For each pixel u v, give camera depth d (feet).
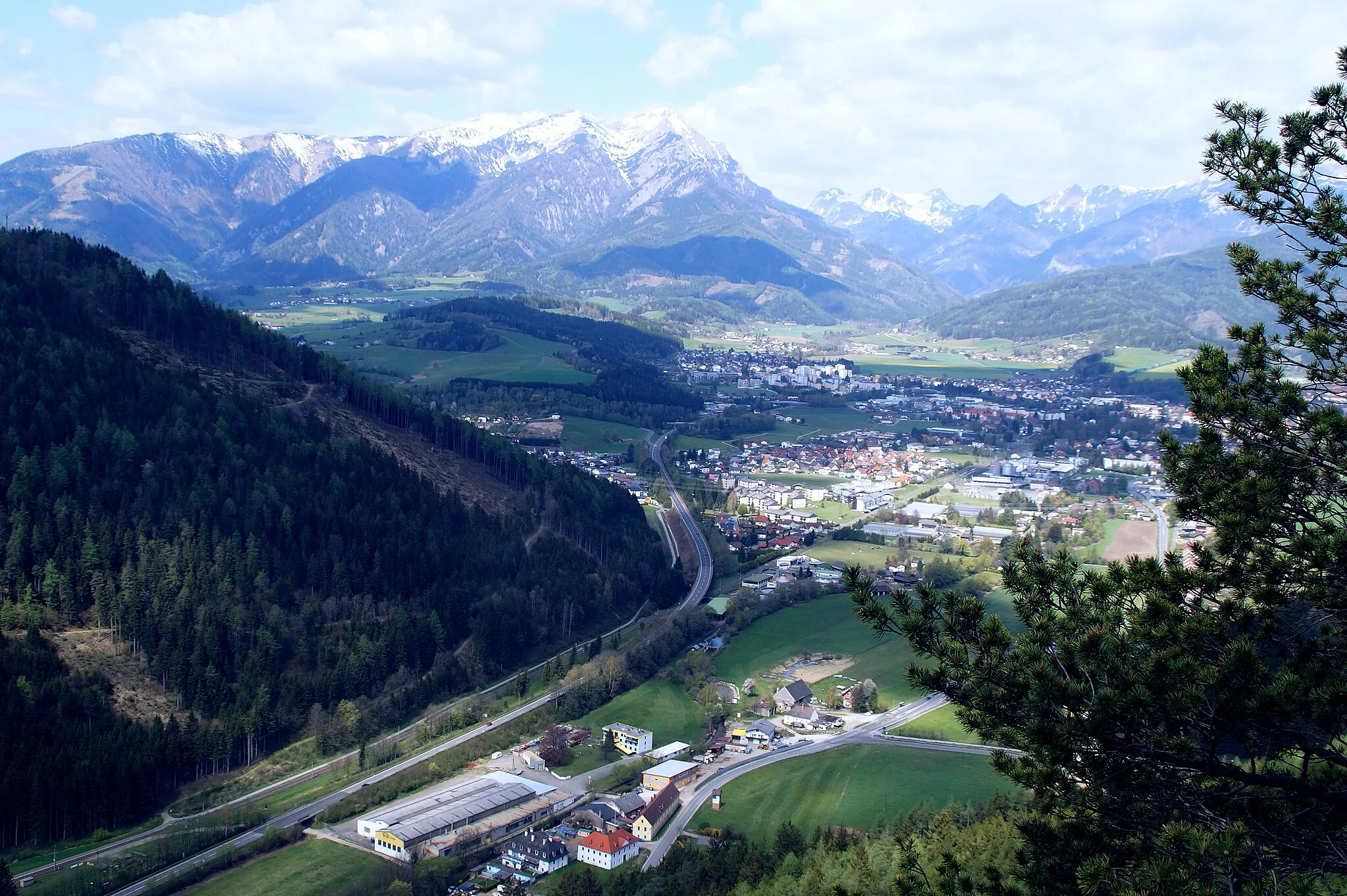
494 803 517.96
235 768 576.20
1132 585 147.84
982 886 156.15
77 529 634.02
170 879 453.58
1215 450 156.66
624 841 472.44
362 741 607.78
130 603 615.16
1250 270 167.22
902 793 531.91
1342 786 133.18
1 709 526.98
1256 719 129.39
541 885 448.65
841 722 642.22
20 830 490.49
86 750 527.40
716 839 490.90
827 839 445.37
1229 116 167.43
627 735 602.03
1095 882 129.80
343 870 460.96
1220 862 121.60
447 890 446.60
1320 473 151.12
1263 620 142.82
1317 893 125.49
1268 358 161.07
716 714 646.74
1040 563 155.02
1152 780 138.92
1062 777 139.95
